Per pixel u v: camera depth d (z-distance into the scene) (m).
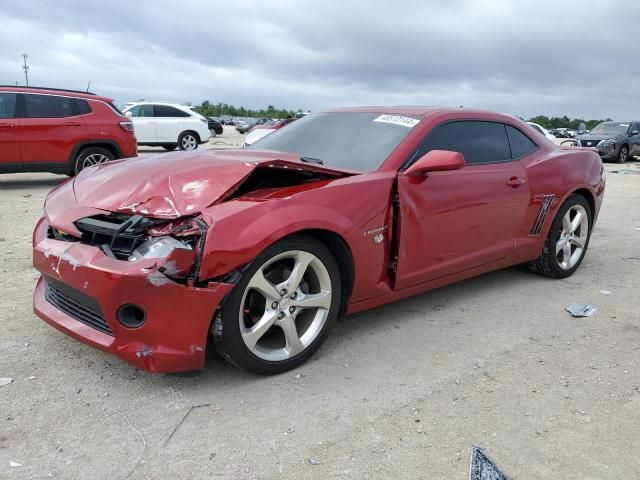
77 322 2.90
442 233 3.71
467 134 4.07
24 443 2.37
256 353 2.88
